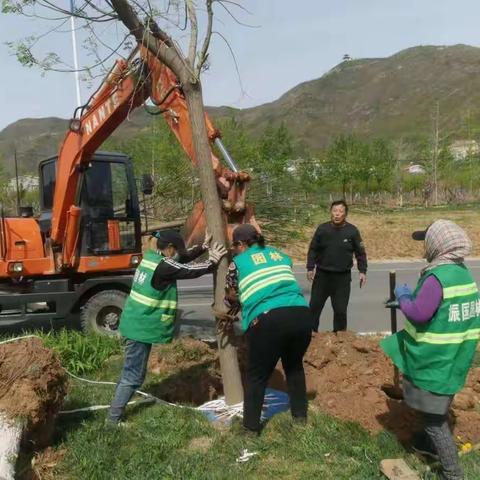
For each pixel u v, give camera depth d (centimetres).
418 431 471
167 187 1157
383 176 3644
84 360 685
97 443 480
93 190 878
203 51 514
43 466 447
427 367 400
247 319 483
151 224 1131
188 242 607
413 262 1789
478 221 2564
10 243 863
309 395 580
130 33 517
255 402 484
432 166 3762
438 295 394
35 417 437
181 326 980
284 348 479
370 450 458
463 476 408
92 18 510
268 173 1210
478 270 1580
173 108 623
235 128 2372
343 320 743
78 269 871
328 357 624
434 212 3089
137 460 455
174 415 536
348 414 527
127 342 523
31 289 877
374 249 2000
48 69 515
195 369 649
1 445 410
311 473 432
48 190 948
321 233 741
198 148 525
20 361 452
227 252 532
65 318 946
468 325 400
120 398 518
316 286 751
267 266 488
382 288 1344
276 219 1138
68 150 830
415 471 429
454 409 533
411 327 410
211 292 1358
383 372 594
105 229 888
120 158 902
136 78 664
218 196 532
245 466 446
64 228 858
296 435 484
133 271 922
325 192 3441
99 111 781
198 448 482
